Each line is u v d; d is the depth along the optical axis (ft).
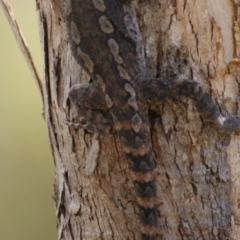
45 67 7.45
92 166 7.39
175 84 7.31
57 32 7.41
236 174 7.35
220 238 7.36
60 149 7.47
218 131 7.33
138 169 7.30
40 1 7.44
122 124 7.31
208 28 7.30
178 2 7.30
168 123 7.33
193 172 7.34
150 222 7.32
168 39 7.32
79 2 7.34
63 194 7.48
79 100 7.37
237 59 7.31
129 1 7.33
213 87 7.33
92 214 7.43
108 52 7.32
